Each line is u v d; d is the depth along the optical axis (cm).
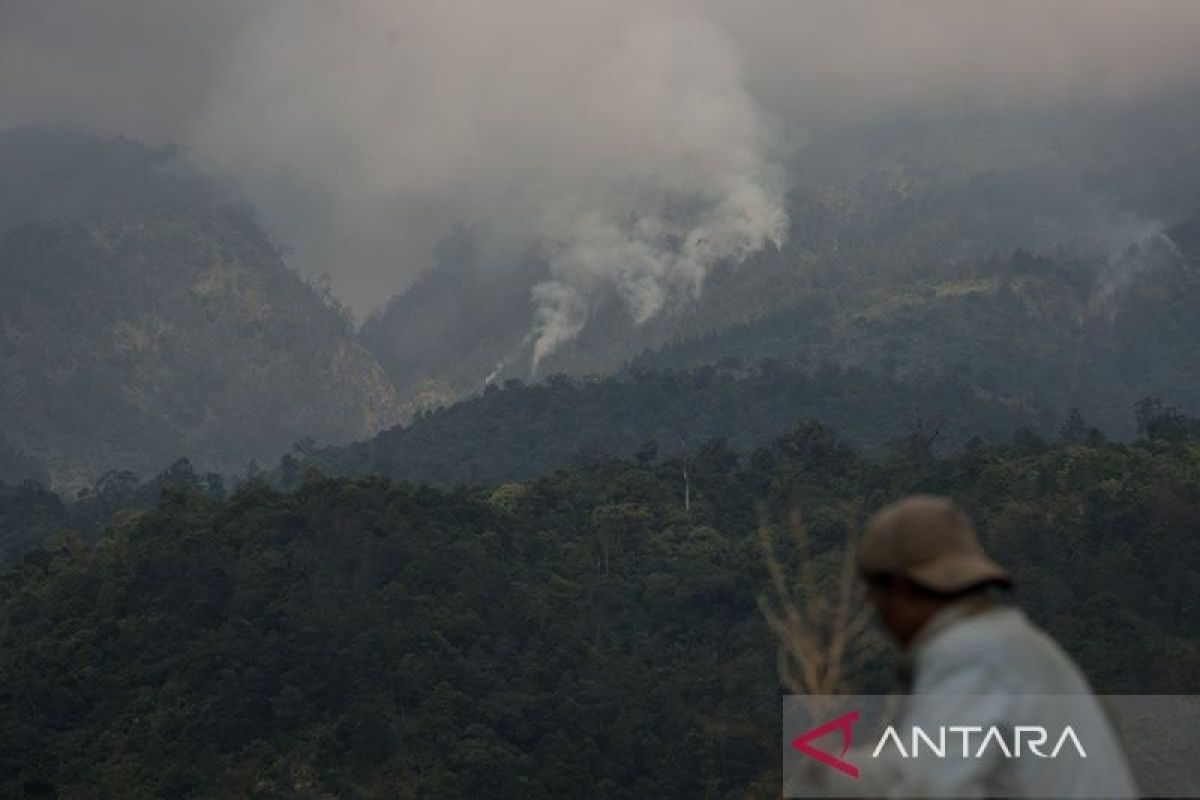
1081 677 745
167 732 16962
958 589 747
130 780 16250
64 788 16325
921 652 748
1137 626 16875
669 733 17200
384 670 17750
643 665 19488
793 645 826
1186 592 17312
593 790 16388
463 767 16338
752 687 17475
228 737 16725
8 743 16888
